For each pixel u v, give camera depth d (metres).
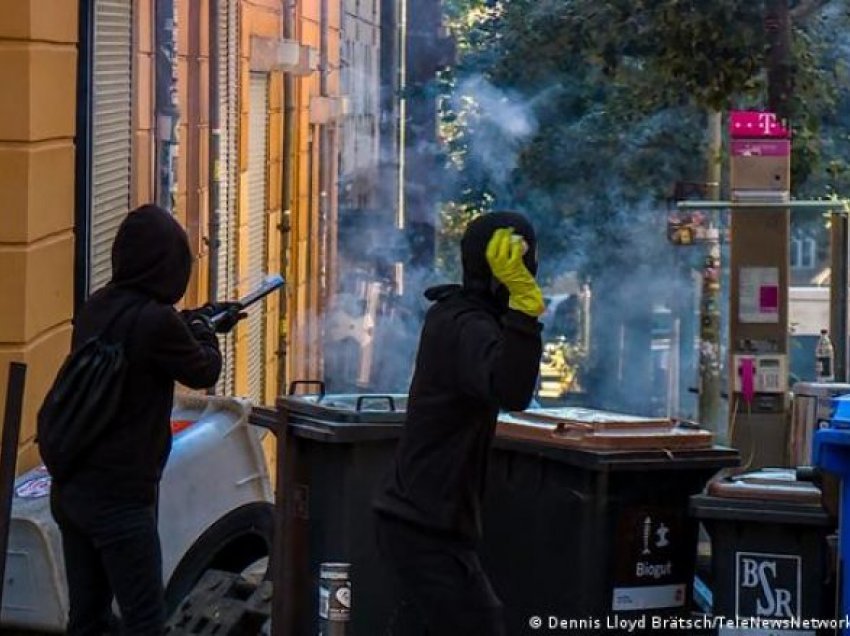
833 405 13.24
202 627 13.96
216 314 13.47
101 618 12.71
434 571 11.03
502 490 12.28
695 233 36.53
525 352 10.43
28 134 16.31
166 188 24.08
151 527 12.34
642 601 11.91
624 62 30.56
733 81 25.92
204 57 28.19
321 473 12.81
